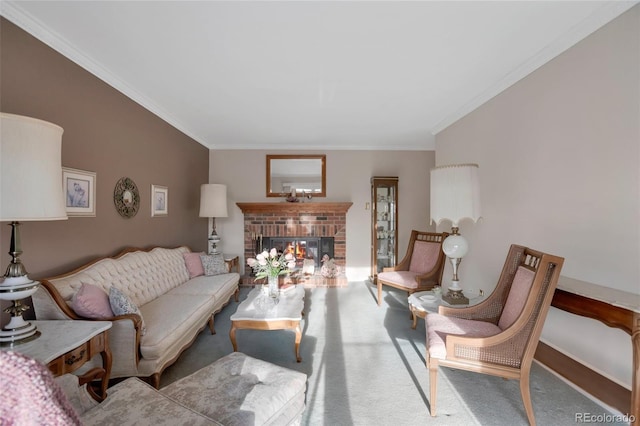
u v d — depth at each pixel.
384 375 2.07
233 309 3.54
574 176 1.95
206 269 3.63
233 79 2.55
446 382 1.98
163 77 2.52
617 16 1.65
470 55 2.18
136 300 2.44
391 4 1.62
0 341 1.31
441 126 3.81
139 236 2.99
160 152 3.39
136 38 1.94
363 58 2.21
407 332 2.82
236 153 5.01
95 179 2.36
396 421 1.60
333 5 1.62
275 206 4.80
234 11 1.67
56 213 1.35
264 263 2.56
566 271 2.00
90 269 2.17
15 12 1.65
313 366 2.19
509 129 2.58
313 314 3.34
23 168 1.23
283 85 2.68
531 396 1.82
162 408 1.10
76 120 2.16
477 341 1.60
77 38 1.94
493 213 2.81
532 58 2.21
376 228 4.81
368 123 3.83
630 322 1.33
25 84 1.76
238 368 1.47
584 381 1.85
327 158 5.05
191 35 1.91
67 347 1.34
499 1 1.60
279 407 1.23
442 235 3.42
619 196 1.67
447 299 2.30
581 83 1.89
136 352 1.77
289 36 1.92
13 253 1.37
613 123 1.70
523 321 1.53
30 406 0.48
